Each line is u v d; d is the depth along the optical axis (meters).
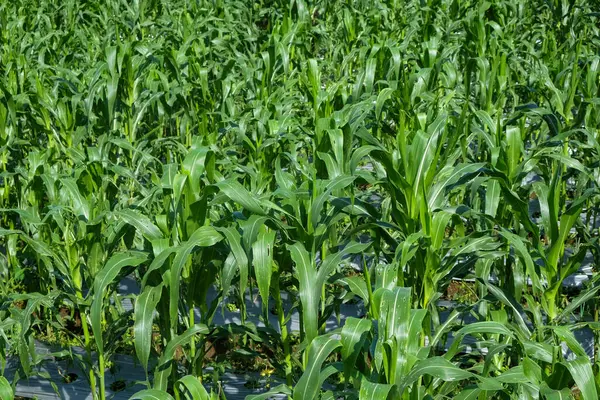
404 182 3.73
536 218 6.48
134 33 8.27
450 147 4.10
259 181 4.72
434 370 2.91
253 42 8.79
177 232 3.87
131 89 6.64
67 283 4.23
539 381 2.98
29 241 4.11
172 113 6.82
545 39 7.76
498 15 8.79
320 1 10.59
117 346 4.63
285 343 4.16
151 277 3.80
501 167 4.45
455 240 3.91
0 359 4.17
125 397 4.44
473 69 7.21
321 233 3.80
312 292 3.52
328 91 6.07
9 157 6.43
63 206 4.14
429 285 3.80
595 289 3.85
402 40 8.43
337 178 3.84
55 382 4.66
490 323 3.22
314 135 4.91
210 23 8.90
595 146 4.66
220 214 4.71
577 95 6.31
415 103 6.21
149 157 5.33
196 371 4.19
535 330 3.86
